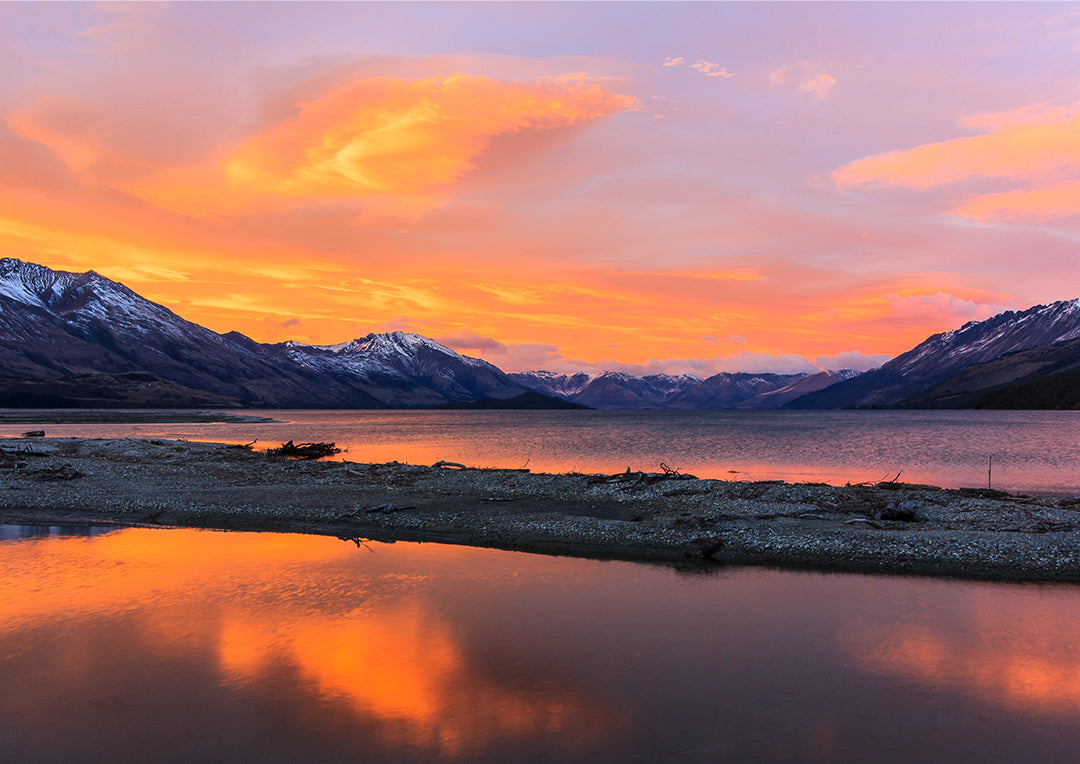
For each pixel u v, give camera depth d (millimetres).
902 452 76688
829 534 25734
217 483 40438
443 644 15594
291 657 14836
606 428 153375
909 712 12344
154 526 29781
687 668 14281
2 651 15148
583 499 34500
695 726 11789
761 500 32938
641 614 17734
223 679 13695
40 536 27781
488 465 62219
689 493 35031
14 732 11586
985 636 16203
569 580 21078
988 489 36781
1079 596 19266
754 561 23328
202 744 11188
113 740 11305
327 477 43000
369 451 80250
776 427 154000
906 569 22031
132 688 13273
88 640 15820
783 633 16375
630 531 27078
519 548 25531
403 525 29203
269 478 42562
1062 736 11500
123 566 22719
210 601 18828
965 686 13438
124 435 114500
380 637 16031
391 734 11508
